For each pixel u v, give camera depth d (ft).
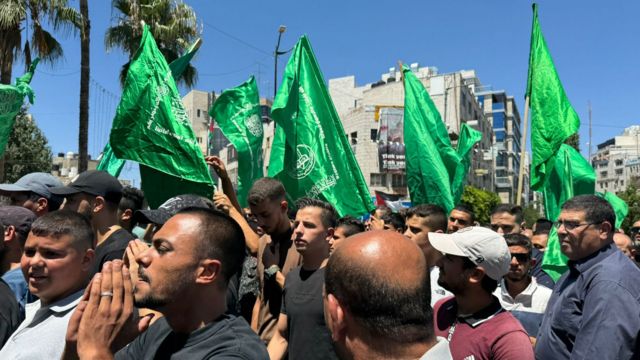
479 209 123.75
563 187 23.26
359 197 19.30
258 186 13.12
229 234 6.75
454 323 9.19
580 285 10.10
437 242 9.11
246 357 5.98
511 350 8.05
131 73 15.48
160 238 6.46
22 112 75.66
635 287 9.45
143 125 15.31
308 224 11.39
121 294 6.09
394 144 128.47
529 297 13.62
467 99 165.58
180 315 6.48
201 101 183.32
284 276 12.75
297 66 19.48
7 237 11.80
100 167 19.30
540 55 21.26
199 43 20.21
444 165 23.04
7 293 9.51
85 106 40.52
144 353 6.78
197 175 15.28
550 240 18.38
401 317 4.53
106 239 12.03
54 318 8.32
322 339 10.50
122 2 48.08
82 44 40.42
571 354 9.52
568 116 20.44
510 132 277.85
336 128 19.51
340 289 4.78
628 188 123.54
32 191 13.91
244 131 20.77
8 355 8.04
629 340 9.00
